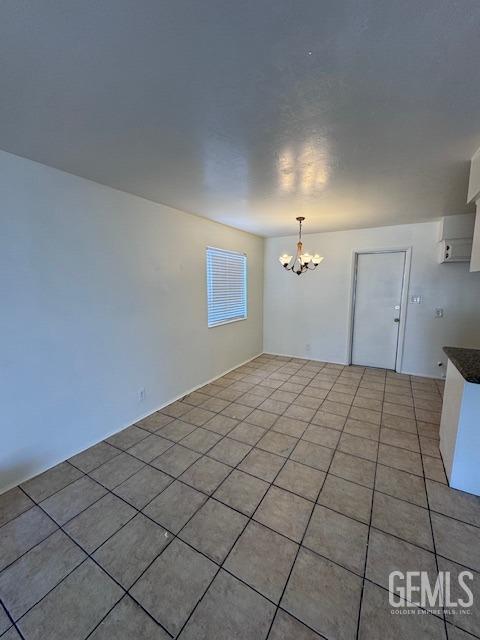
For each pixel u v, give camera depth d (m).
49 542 1.52
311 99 1.25
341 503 1.77
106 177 2.19
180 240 3.21
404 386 3.70
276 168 2.00
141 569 1.38
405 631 1.13
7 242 1.82
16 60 1.03
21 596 1.27
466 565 1.38
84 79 1.13
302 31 0.91
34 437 2.04
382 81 1.14
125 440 2.50
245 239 4.51
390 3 0.82
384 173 2.09
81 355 2.31
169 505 1.77
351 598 1.24
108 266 2.46
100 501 1.81
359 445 2.38
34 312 1.99
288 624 1.15
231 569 1.37
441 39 0.94
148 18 0.87
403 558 1.42
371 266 4.34
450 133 1.54
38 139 1.61
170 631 1.13
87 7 0.84
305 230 4.35
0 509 1.75
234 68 1.07
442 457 2.20
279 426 2.71
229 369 4.35
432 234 3.80
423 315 3.98
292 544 1.50
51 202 2.02
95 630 1.14
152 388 3.01
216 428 2.69
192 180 2.23
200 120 1.42
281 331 5.17
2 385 1.86
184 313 3.36
